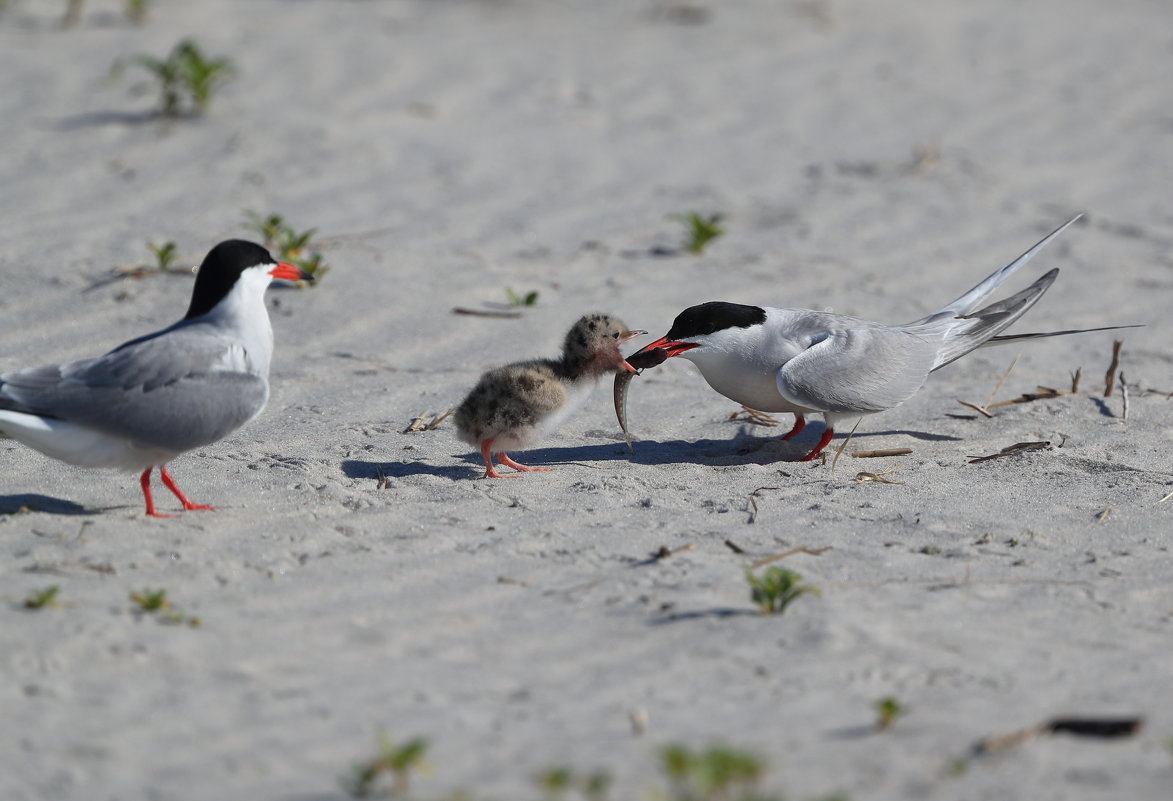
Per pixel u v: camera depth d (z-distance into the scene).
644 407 13.16
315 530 9.43
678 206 19.67
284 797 6.07
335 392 12.95
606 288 16.33
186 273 15.69
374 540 9.31
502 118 23.16
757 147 22.55
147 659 7.36
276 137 21.17
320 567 8.79
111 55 25.27
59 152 20.11
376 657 7.54
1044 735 6.71
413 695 7.10
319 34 27.67
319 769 6.33
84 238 16.78
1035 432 12.42
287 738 6.61
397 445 11.68
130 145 20.55
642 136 22.77
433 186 19.77
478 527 9.66
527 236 18.08
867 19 30.83
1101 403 13.17
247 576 8.60
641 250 17.83
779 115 24.20
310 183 19.45
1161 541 9.68
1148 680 7.41
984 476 11.15
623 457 11.73
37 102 22.45
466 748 6.54
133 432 9.27
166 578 8.48
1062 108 25.27
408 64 25.70
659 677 7.38
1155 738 6.69
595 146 22.11
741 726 6.81
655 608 8.28
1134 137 23.72
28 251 16.19
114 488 10.28
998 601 8.53
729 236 18.55
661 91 25.17
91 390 9.21
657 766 6.35
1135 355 14.81
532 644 7.76
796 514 10.09
